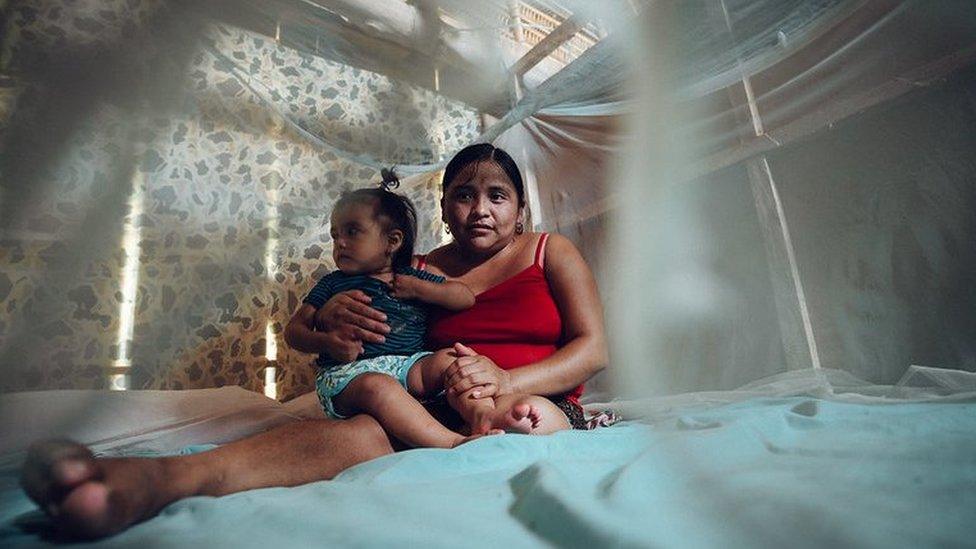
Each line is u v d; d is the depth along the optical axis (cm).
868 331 225
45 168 74
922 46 218
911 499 38
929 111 219
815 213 249
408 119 312
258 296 185
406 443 82
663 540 31
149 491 49
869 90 234
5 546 41
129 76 90
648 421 86
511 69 319
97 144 84
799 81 251
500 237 128
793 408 93
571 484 50
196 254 153
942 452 53
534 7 278
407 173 269
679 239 120
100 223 86
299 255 203
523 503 45
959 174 210
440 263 140
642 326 114
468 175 128
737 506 37
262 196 198
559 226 338
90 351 92
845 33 228
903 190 224
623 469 51
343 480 62
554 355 104
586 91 254
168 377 131
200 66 170
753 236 262
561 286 119
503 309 116
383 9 269
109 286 97
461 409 89
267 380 189
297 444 69
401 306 118
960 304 204
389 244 135
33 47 77
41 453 45
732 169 275
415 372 102
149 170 101
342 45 285
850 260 235
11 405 64
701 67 212
